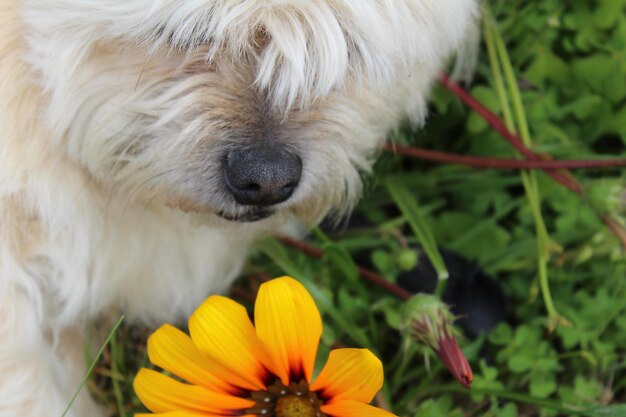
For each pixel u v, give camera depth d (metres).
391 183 0.54
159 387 0.39
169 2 0.39
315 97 0.41
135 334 0.50
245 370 0.40
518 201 0.54
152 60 0.41
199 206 0.42
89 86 0.41
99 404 0.49
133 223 0.44
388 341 0.50
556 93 0.56
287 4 0.39
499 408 0.48
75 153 0.42
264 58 0.40
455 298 0.50
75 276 0.44
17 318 0.43
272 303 0.39
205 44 0.40
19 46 0.41
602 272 0.52
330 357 0.39
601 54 0.55
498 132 0.54
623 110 0.55
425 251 0.51
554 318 0.49
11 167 0.42
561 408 0.45
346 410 0.39
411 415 0.47
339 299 0.50
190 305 0.48
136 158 0.42
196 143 0.41
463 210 0.55
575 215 0.52
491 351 0.49
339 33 0.40
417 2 0.41
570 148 0.55
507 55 0.55
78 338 0.48
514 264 0.52
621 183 0.50
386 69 0.41
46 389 0.44
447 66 0.53
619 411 0.44
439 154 0.54
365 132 0.44
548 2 0.55
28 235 0.43
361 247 0.52
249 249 0.50
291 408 0.40
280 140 0.41
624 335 0.50
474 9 0.46
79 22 0.40
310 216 0.45
